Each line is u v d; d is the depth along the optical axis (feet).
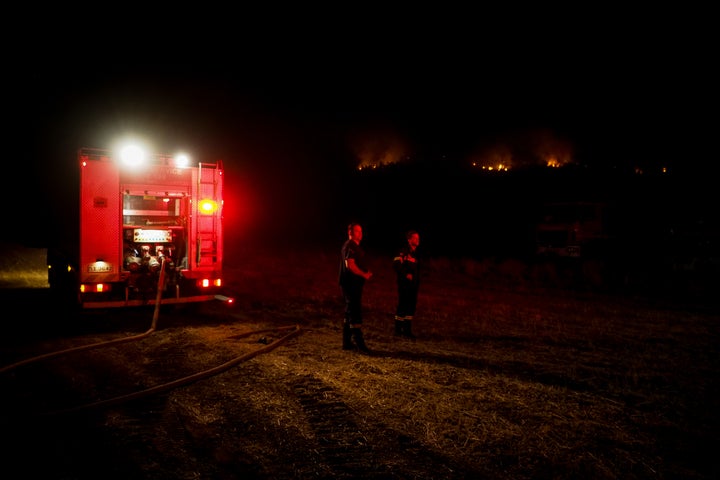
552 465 12.78
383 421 15.34
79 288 28.81
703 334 28.66
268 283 51.06
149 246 31.89
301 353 23.52
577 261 68.85
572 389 18.79
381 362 21.97
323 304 38.63
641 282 50.34
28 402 16.89
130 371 20.56
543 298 42.68
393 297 42.04
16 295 42.91
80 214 28.73
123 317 32.68
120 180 29.66
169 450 13.30
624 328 30.14
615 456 13.37
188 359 22.47
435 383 19.06
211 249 32.24
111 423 15.02
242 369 20.77
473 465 12.71
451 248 91.40
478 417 15.75
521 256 80.38
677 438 14.60
